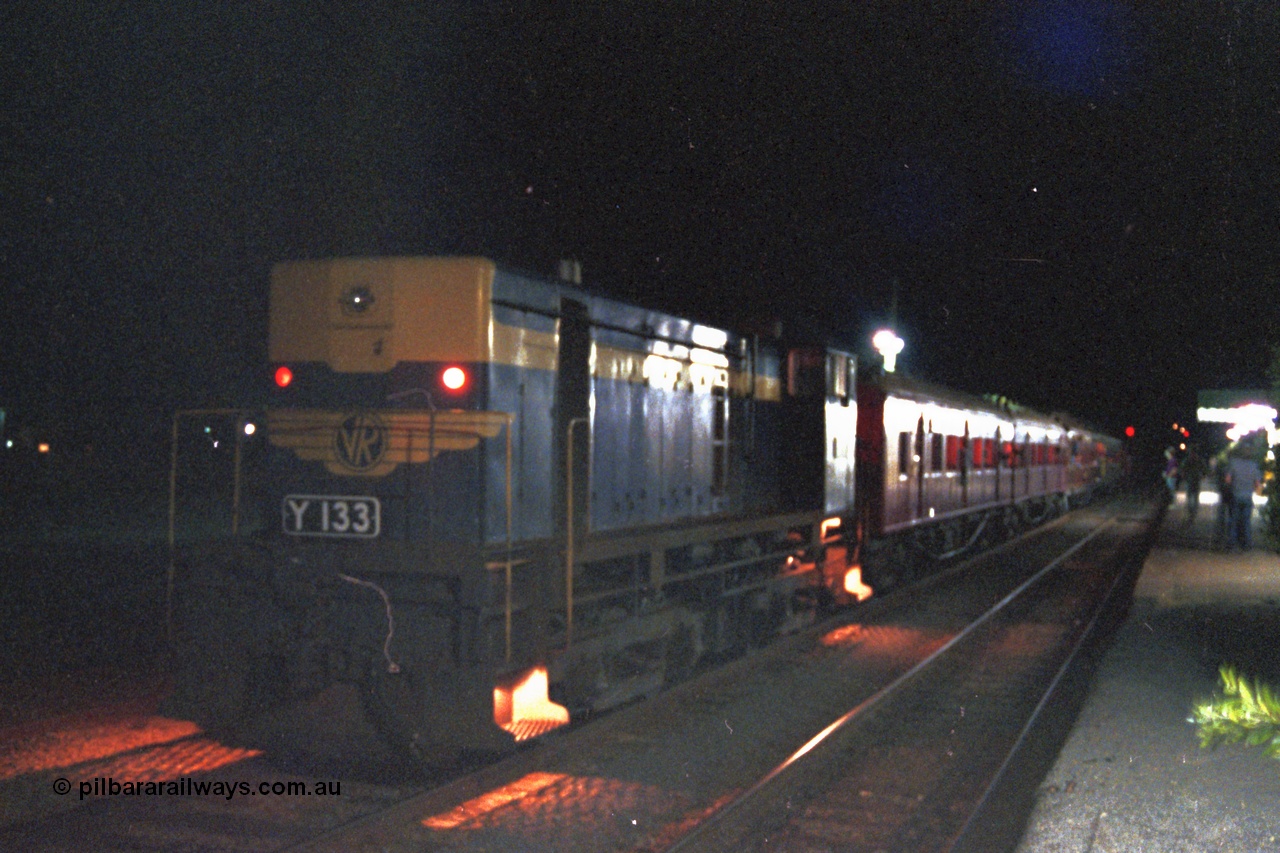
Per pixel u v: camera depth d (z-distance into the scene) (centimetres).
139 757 631
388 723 605
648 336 842
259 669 644
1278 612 1219
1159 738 692
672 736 729
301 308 676
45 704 747
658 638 823
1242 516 1903
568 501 669
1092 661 1045
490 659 588
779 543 1089
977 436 2039
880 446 1403
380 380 657
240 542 642
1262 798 574
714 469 966
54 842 500
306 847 484
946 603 1427
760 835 558
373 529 641
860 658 1031
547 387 705
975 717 823
